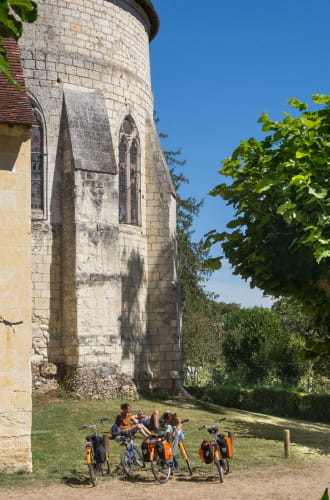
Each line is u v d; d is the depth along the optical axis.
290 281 8.76
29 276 11.82
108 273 21.05
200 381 33.00
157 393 23.25
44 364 20.47
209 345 34.75
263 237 9.11
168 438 12.43
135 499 10.27
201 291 38.09
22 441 11.49
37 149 21.61
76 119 21.66
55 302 21.05
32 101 21.59
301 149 9.64
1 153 11.93
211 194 10.36
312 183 8.72
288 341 27.84
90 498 10.26
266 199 9.27
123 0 24.48
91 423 16.56
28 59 21.69
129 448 12.26
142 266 24.05
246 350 28.78
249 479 12.04
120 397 20.47
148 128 25.31
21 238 11.85
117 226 21.50
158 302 24.22
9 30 4.66
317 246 8.16
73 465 12.48
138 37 25.42
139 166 24.62
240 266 9.69
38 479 11.30
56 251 21.25
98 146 21.64
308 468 13.16
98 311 20.64
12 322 11.59
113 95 23.45
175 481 11.79
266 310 30.23
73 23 22.62
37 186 21.48
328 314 8.61
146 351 23.70
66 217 21.19
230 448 12.13
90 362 20.30
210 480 11.94
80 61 22.58
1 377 11.43
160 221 24.67
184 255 37.50
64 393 19.95
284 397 24.16
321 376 28.45
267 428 18.62
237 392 25.05
